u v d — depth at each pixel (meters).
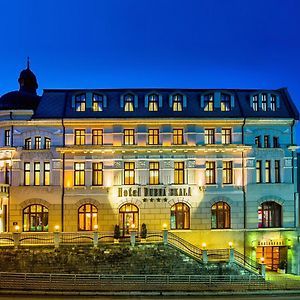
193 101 48.03
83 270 39.41
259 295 37.03
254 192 46.62
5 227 45.66
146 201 45.72
